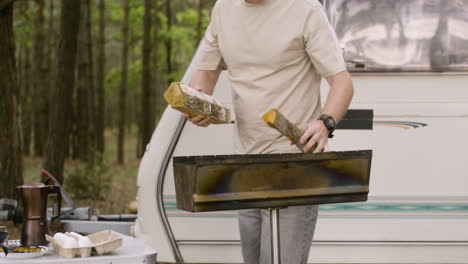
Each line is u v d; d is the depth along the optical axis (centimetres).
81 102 1644
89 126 1623
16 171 677
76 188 979
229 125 422
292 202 235
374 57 423
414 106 421
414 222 425
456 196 423
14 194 671
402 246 427
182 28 1655
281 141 276
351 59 424
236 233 425
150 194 423
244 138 286
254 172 229
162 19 1680
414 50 422
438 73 420
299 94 277
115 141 3125
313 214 280
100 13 1694
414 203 424
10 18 675
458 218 424
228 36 281
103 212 857
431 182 423
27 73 1920
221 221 425
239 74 283
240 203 228
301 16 269
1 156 670
